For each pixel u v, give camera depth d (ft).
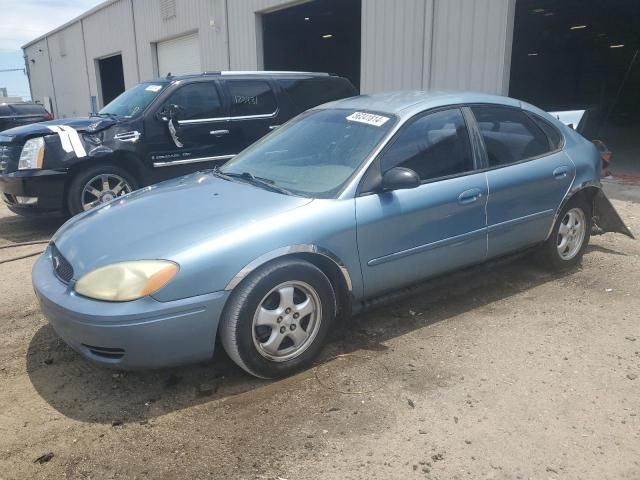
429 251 12.48
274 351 10.55
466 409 9.77
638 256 17.79
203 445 8.95
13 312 14.44
